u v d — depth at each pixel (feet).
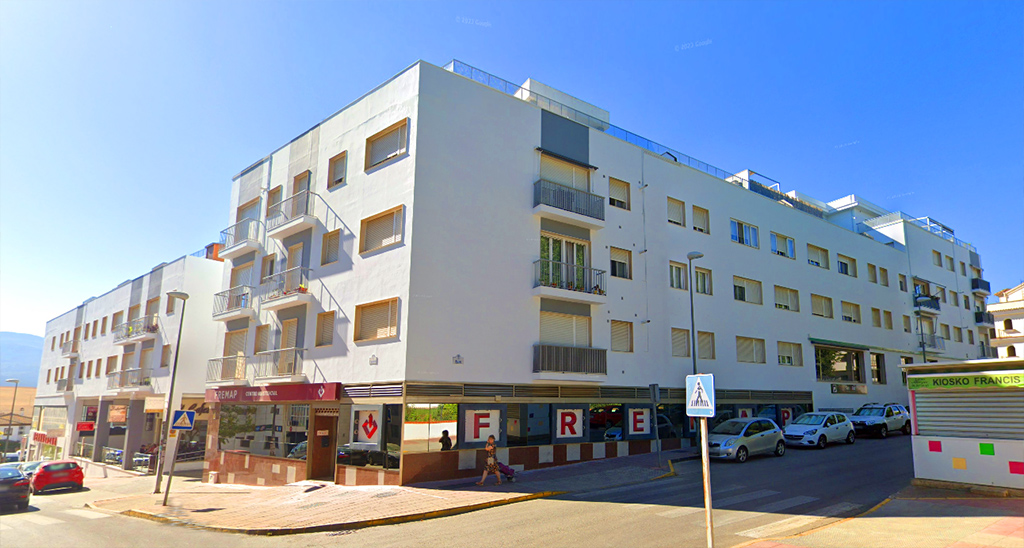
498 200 63.21
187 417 57.57
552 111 76.64
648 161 80.43
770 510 38.65
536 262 64.64
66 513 54.75
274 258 79.30
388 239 60.23
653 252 78.02
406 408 53.26
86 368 135.23
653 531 33.73
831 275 107.55
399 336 55.42
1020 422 38.55
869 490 44.57
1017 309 111.04
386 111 63.57
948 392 42.27
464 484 52.24
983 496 38.58
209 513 49.14
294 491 57.57
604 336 69.82
